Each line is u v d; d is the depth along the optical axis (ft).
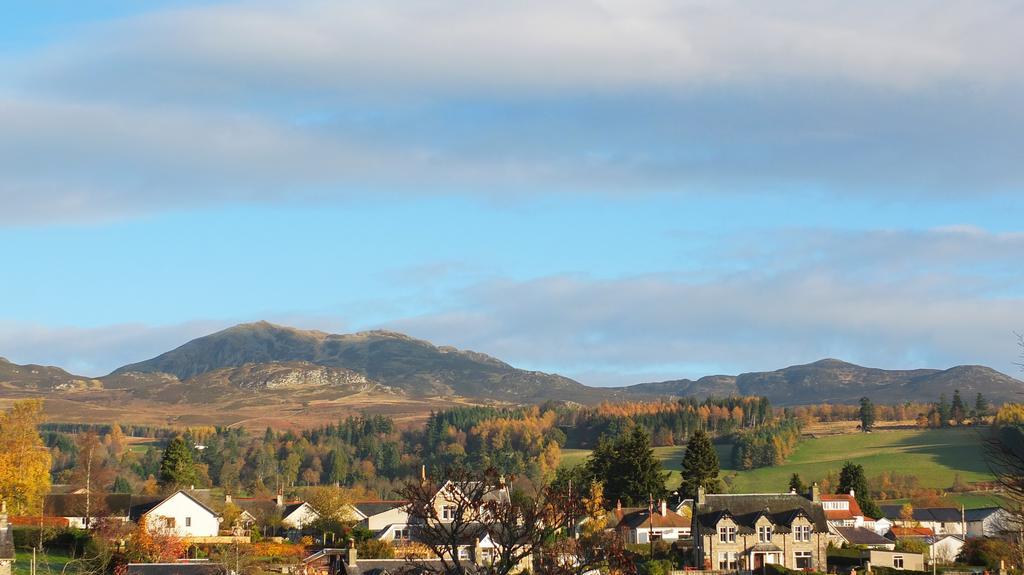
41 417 512.22
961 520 645.92
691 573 446.19
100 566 388.78
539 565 205.46
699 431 643.04
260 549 432.66
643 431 621.72
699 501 486.79
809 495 503.61
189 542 458.50
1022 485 216.13
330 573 390.63
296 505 572.51
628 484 606.14
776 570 454.40
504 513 203.41
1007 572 408.87
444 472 225.56
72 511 504.43
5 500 476.54
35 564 382.01
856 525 617.21
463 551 335.88
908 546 505.66
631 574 207.62
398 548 413.59
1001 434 238.07
